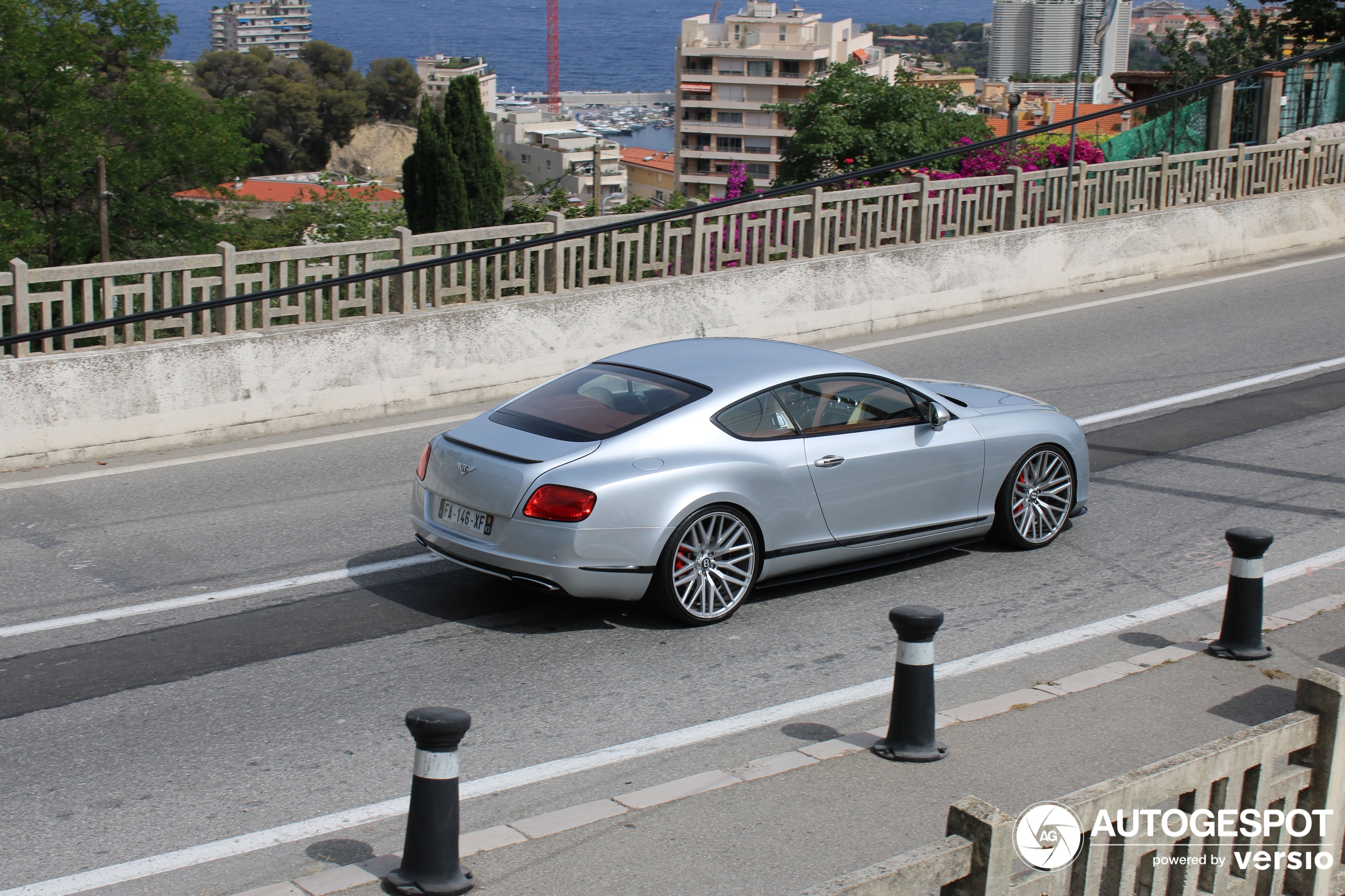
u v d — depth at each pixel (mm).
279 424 10555
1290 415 11117
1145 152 19859
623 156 184125
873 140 23094
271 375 10477
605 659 6227
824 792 4723
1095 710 5523
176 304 11359
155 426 9945
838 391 7113
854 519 7043
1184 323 14672
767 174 172250
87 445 9656
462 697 5773
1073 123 10852
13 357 9391
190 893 4141
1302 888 3969
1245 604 6113
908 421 7301
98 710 5555
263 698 5719
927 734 5031
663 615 6836
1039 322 14844
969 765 4969
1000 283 15508
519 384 11875
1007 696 5676
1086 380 12344
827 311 14047
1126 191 16875
